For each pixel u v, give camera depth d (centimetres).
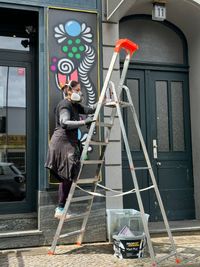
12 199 560
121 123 436
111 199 555
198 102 656
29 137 570
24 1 531
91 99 548
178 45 684
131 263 435
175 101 675
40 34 536
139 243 457
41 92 529
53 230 511
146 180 639
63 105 463
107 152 557
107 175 554
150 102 656
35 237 502
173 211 648
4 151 564
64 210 461
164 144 660
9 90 572
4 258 452
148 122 651
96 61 555
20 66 577
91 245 514
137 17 658
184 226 594
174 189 653
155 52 668
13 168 564
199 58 654
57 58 537
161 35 675
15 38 580
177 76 678
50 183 514
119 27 649
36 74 579
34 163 567
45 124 524
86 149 461
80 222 526
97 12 563
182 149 671
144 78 657
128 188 624
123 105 464
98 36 560
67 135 461
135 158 636
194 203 662
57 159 459
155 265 406
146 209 633
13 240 491
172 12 640
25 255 464
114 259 451
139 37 662
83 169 534
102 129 552
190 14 638
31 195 562
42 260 444
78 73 545
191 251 484
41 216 509
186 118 677
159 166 649
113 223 520
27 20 575
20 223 526
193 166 667
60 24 543
